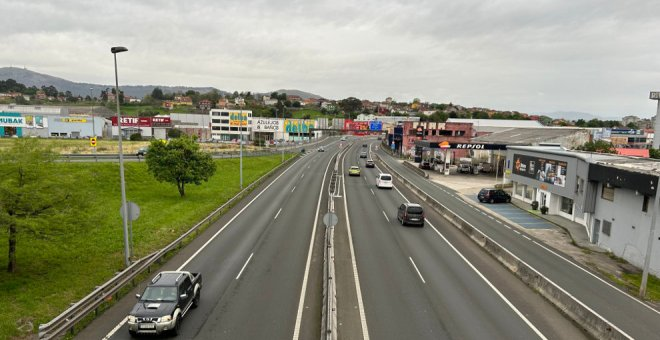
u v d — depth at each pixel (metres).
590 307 18.50
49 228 18.27
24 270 19.75
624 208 26.70
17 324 14.48
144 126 123.88
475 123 130.12
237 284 19.17
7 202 17.72
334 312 15.92
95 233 26.58
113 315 15.62
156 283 15.16
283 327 15.06
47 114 119.06
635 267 25.12
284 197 43.69
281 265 22.02
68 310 13.84
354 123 129.25
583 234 32.53
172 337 14.08
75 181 20.62
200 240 26.48
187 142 41.41
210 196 42.56
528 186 46.06
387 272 21.52
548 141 72.56
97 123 110.75
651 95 85.50
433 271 21.94
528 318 16.59
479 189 55.50
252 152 82.19
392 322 15.78
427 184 59.00
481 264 23.52
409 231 30.75
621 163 29.69
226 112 143.75
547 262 25.03
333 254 24.34
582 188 32.56
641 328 16.53
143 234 26.78
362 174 68.25
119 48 19.59
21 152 19.33
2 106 123.19
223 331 14.62
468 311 17.03
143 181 48.38
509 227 34.28
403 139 110.88
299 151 108.00
